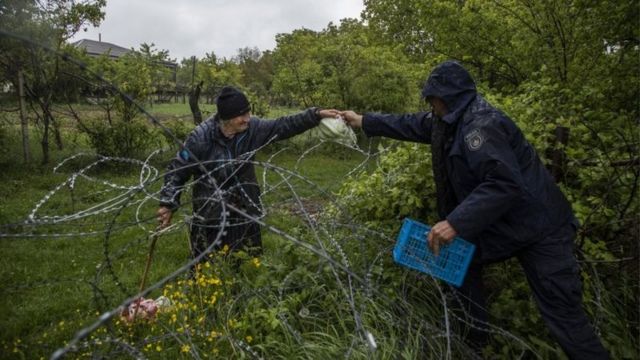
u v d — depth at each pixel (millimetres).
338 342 2850
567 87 4949
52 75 10180
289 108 17125
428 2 7039
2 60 9742
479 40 6754
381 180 3846
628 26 4867
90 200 7297
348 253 3539
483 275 3541
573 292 2660
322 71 14844
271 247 4863
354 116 3557
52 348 3193
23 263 4711
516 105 3908
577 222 2820
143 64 11094
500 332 2914
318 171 10281
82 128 10508
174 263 4867
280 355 2871
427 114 3252
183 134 10945
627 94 4906
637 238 3348
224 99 3557
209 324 3129
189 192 4254
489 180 2527
